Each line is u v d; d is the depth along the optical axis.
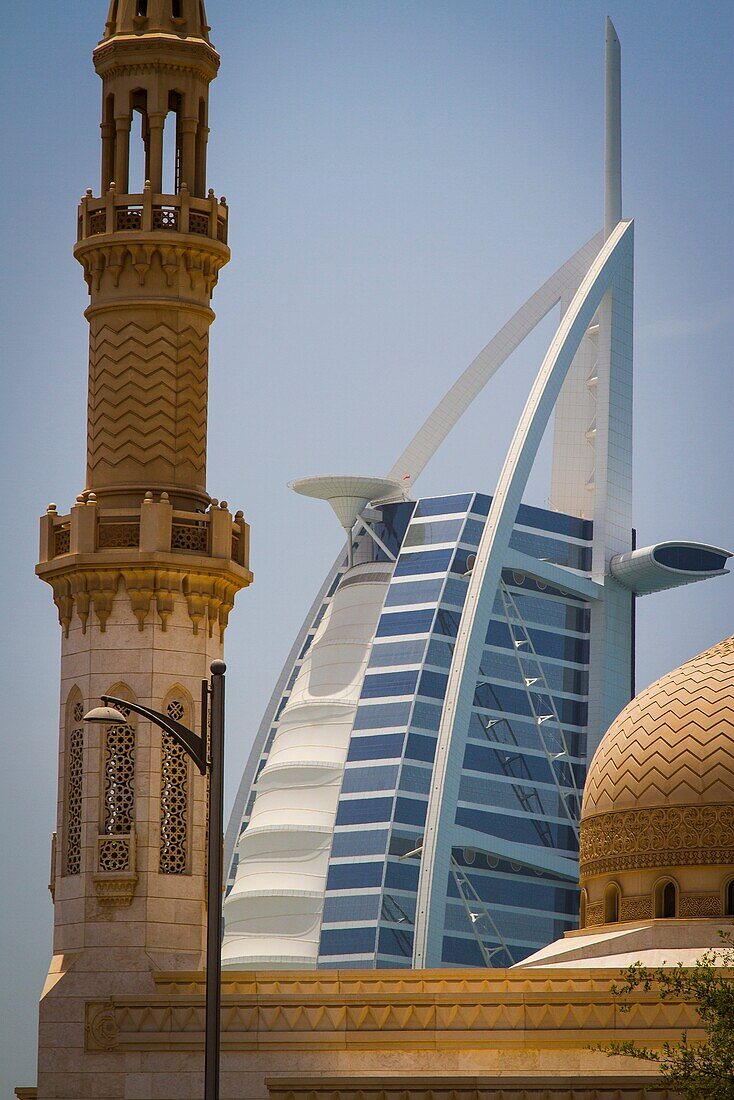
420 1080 126.31
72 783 148.62
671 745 153.38
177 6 160.00
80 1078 142.00
